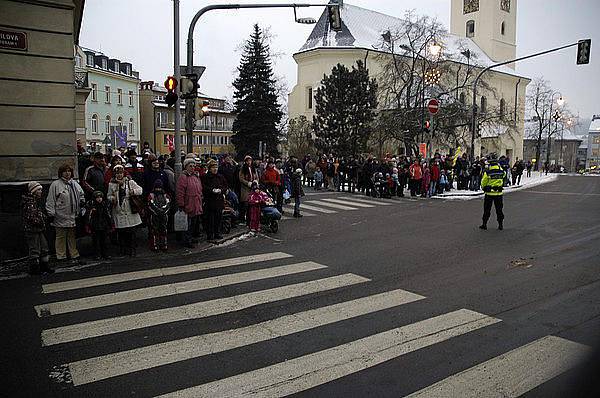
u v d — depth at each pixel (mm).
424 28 36562
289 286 7336
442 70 37781
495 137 54625
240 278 7777
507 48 64938
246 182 12828
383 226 13328
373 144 39906
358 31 51156
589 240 11070
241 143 46406
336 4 13875
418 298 6742
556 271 8227
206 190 10766
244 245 10586
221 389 4211
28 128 9750
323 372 4523
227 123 80938
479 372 4508
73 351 4992
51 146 10008
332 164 24828
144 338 5332
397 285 7402
